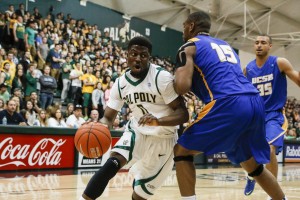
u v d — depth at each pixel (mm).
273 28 19984
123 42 16109
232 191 5445
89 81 11125
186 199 2803
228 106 2715
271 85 4465
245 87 2838
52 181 6223
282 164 12500
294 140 13328
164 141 3078
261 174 2984
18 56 10633
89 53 12758
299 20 19375
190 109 12539
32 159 7727
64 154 8273
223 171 9094
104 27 15422
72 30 12977
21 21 10914
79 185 5781
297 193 5469
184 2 17281
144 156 3088
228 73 2828
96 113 9570
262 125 2883
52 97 10148
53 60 11008
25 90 9922
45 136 7934
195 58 2891
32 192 4988
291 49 21234
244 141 2873
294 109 19078
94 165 8742
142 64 2922
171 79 2943
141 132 3051
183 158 2822
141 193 3172
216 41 3023
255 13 18672
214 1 17641
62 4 13945
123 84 3094
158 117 3021
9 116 7977
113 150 3023
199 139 2744
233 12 18328
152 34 17453
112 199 4605
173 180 6746
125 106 11211
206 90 2848
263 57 4539
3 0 12266
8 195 4711
